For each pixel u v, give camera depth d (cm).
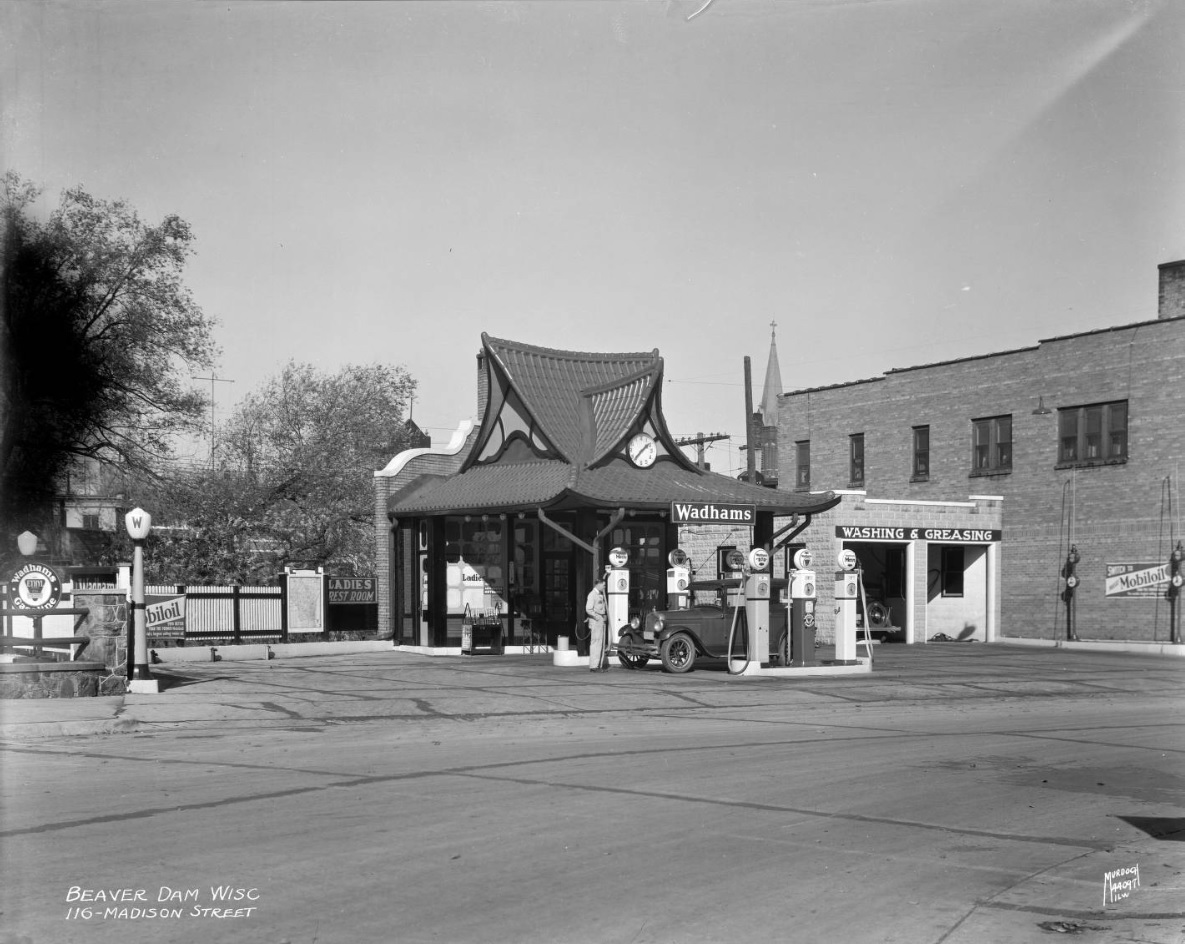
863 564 4147
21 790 1048
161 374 2466
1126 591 3600
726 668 2703
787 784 1133
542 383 3153
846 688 2264
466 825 910
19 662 1789
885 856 848
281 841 845
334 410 4459
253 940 628
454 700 1888
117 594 1877
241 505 3944
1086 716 1873
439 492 3128
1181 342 3500
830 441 4628
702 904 711
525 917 675
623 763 1252
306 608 3088
